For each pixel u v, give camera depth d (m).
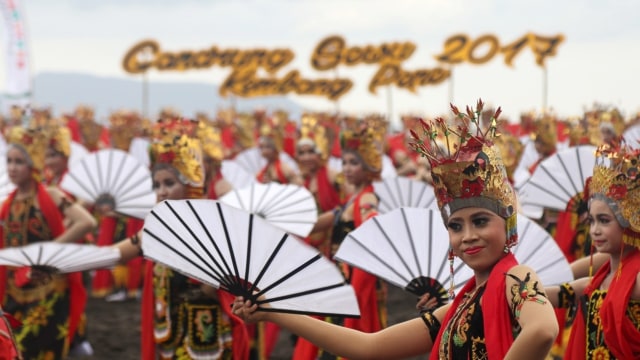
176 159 9.42
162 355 9.32
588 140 15.03
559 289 6.91
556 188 11.01
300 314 5.10
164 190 9.50
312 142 14.48
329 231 12.77
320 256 4.91
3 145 20.42
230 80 45.66
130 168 13.36
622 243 6.70
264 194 10.21
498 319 4.66
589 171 10.84
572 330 6.93
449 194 4.87
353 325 9.66
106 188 13.24
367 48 44.28
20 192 11.39
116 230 17.73
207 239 5.01
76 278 11.05
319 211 14.48
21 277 10.76
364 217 9.97
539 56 40.97
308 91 44.97
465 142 4.85
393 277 6.73
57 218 11.28
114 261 9.39
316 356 9.91
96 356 13.97
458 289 6.62
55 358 10.97
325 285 4.93
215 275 5.05
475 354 4.77
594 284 6.83
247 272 4.99
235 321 9.20
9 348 7.00
